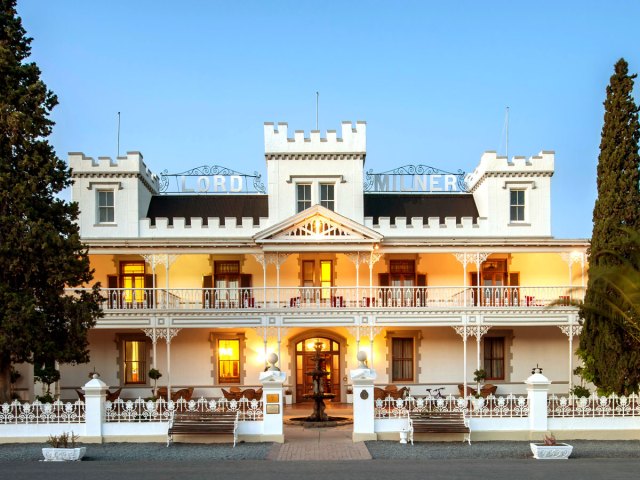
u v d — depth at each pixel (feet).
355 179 105.81
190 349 103.96
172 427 61.41
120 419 63.57
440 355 104.83
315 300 103.04
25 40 72.59
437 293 104.42
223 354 104.58
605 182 76.23
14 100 69.72
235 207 112.27
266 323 97.19
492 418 63.67
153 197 114.83
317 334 103.55
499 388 104.22
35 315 67.41
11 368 71.72
